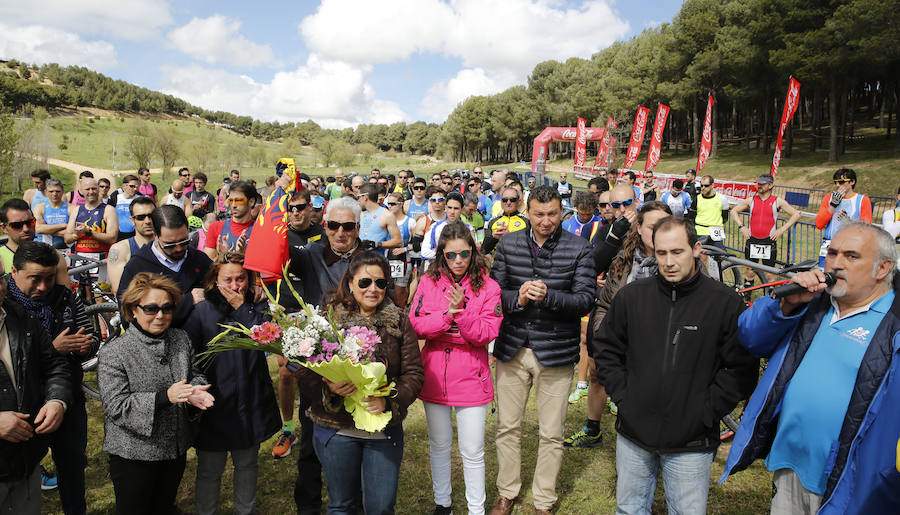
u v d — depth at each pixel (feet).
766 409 8.05
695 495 8.80
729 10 126.41
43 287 9.96
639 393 8.95
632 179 23.67
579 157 132.36
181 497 12.80
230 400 10.09
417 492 13.02
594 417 14.90
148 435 8.99
